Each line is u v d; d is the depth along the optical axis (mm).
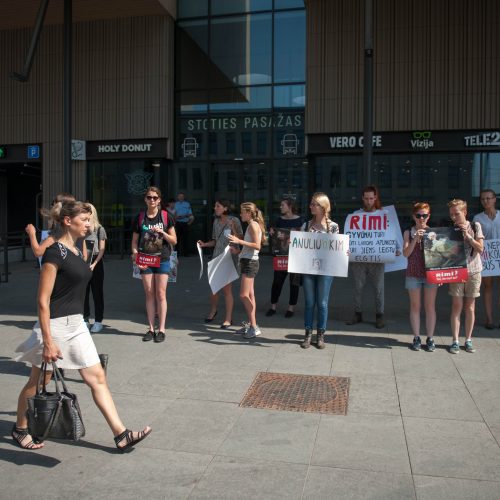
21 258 17031
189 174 17750
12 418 4590
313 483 3525
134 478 3605
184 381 5473
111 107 17641
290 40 17000
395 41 15531
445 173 15672
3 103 18453
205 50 17562
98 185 18109
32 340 3869
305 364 6031
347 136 15906
